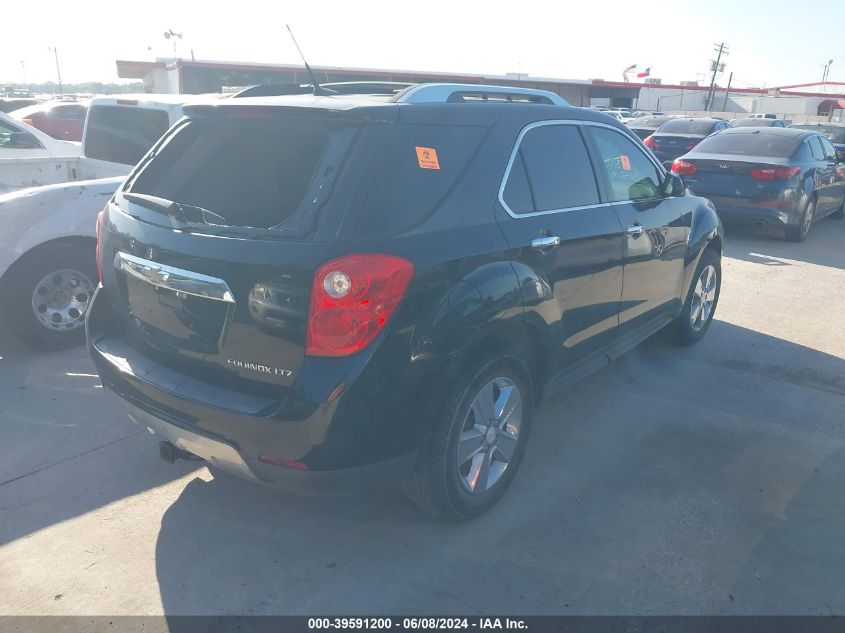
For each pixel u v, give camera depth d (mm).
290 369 2855
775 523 3566
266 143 3293
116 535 3436
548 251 3660
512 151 3613
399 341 2889
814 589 3107
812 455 4238
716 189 10312
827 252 9945
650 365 5566
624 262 4395
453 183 3244
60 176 7141
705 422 4645
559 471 4039
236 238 2977
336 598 3037
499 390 3510
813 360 5719
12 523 3506
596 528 3514
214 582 3129
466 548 3361
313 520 3568
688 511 3660
